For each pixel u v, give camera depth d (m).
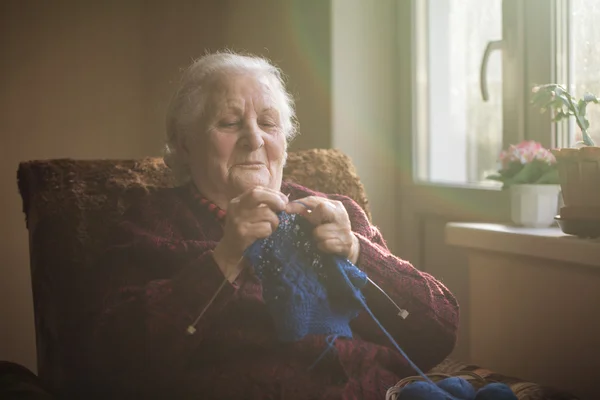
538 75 1.86
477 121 2.11
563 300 1.53
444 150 2.26
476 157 2.12
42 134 2.68
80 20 2.71
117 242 1.40
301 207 1.25
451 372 1.48
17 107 2.64
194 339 1.23
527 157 1.74
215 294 1.21
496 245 1.70
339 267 1.24
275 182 1.45
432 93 2.30
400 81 2.41
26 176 1.61
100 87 2.74
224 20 2.79
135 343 1.25
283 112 1.49
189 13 2.80
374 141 2.41
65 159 1.64
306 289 1.23
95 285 1.38
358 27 2.36
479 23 2.08
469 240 1.80
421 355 1.39
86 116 2.73
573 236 1.54
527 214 1.73
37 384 1.27
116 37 2.75
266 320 1.30
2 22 2.62
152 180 1.65
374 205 2.41
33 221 1.56
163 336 1.23
